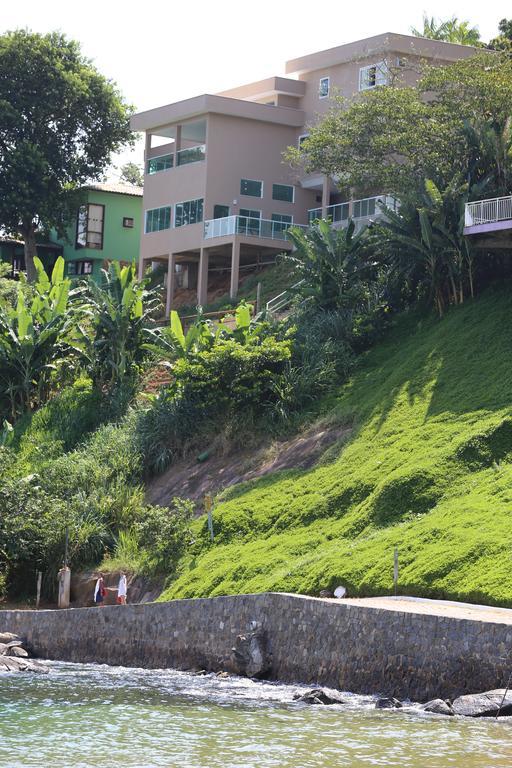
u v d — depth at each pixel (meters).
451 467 30.97
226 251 60.81
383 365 40.47
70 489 39.81
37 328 50.44
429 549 27.09
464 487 30.00
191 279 64.88
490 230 38.59
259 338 43.06
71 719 21.03
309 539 31.66
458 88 44.44
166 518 35.50
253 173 61.75
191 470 40.06
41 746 18.80
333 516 32.72
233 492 36.81
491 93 42.69
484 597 24.19
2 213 69.81
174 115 62.50
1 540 36.34
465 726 19.78
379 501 31.08
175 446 41.56
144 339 49.62
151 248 63.66
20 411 49.91
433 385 36.56
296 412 40.00
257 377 41.03
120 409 46.56
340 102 49.56
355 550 28.98
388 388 38.09
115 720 20.91
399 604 24.27
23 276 57.53
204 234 60.00
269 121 62.00
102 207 75.44
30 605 36.19
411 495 30.61
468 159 42.28
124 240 76.06
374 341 42.75
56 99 70.62
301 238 45.31
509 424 31.45
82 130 73.19
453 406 34.62
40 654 30.59
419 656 22.05
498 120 42.84
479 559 25.53
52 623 30.52
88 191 74.81
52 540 36.72
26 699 23.20
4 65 69.69
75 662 29.58
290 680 24.81
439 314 41.38
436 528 27.81
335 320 42.78
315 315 44.28
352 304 44.03
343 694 23.05
